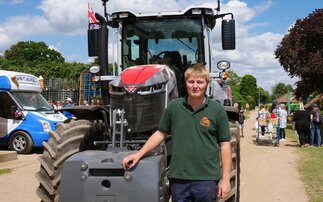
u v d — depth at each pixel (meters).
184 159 4.01
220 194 4.00
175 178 4.04
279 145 18.19
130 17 6.96
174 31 6.98
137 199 4.10
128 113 5.23
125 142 4.93
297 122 17.69
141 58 7.02
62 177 4.22
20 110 15.00
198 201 4.00
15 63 58.59
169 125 4.16
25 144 14.74
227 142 4.04
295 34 30.59
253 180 10.09
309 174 10.71
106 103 6.70
